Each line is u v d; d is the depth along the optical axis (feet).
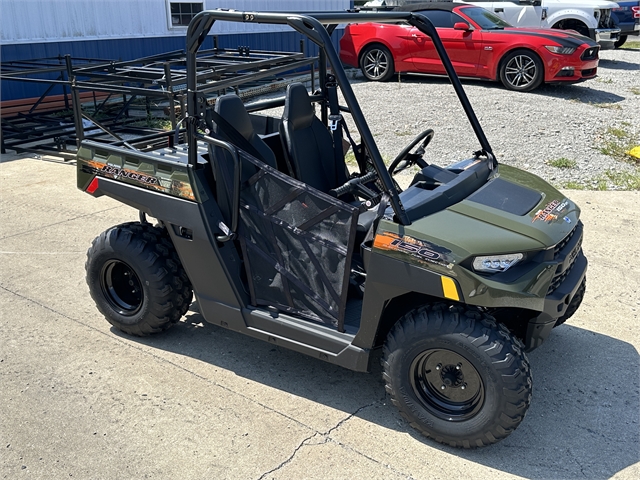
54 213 20.03
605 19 46.32
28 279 15.38
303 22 9.05
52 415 10.41
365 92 35.47
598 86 36.22
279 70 23.34
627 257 16.16
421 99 33.06
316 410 10.63
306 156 12.12
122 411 10.53
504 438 9.53
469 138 26.48
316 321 10.54
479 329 8.88
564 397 10.97
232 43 41.39
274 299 10.89
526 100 32.24
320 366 11.96
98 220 19.39
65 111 33.19
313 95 13.10
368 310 9.62
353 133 27.78
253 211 10.46
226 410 10.59
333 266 9.94
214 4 40.24
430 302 9.96
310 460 9.41
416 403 9.66
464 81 38.32
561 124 28.09
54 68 25.09
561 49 32.86
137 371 11.68
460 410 9.50
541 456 9.55
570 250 9.68
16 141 28.60
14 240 17.81
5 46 30.81
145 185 11.50
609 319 13.46
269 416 10.44
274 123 13.70
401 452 9.63
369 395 11.08
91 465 9.30
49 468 9.24
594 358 12.12
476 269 8.81
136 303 12.78
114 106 35.12
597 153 24.67
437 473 9.18
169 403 10.75
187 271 11.53
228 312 11.29
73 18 33.32
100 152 12.14
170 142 12.75
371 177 10.23
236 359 12.16
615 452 9.62
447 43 36.04
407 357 9.42
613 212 19.10
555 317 9.45
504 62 34.63
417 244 8.97
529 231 9.25
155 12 37.19
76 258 16.60
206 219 10.77
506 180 11.05
